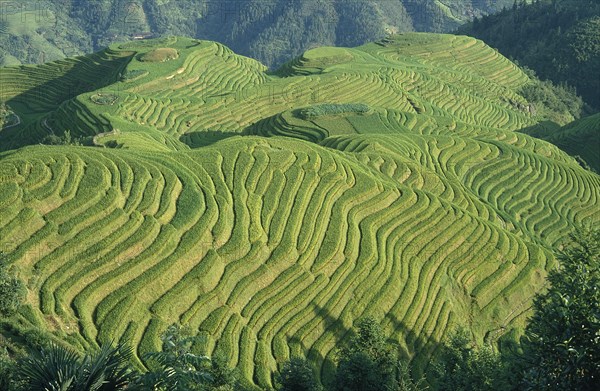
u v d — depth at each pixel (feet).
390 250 241.35
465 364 155.22
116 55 625.41
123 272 186.39
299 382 145.28
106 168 220.64
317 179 262.88
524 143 456.86
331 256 226.58
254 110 522.47
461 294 239.09
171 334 87.04
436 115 533.14
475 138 449.89
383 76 597.52
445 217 268.62
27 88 620.90
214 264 203.10
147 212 209.15
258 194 241.76
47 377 77.51
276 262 216.13
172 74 552.00
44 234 186.39
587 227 120.47
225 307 194.18
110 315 174.19
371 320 167.84
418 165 331.57
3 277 156.15
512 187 362.74
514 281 249.96
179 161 244.22
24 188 199.21
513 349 116.06
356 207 257.34
